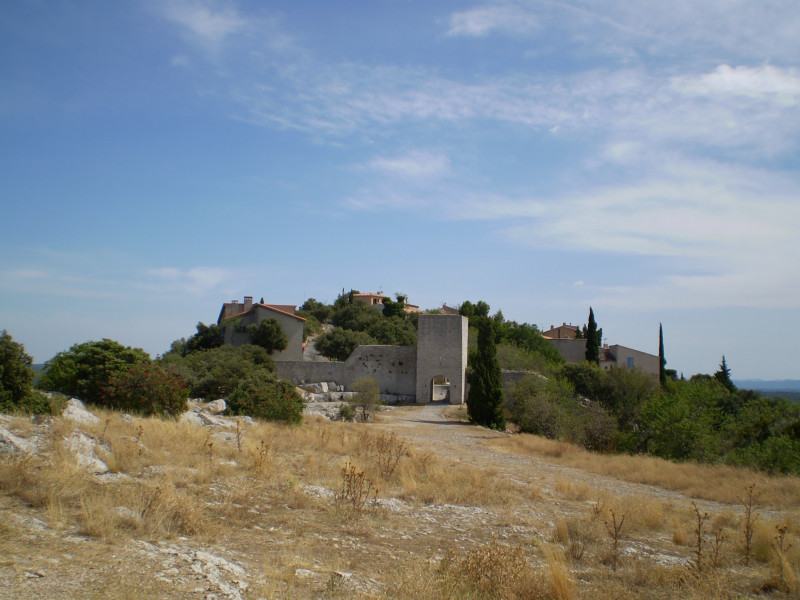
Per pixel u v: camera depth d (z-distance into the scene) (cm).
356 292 12256
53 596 551
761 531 1143
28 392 1723
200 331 6819
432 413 4541
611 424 3431
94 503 866
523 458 2431
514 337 7594
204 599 601
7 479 909
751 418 3609
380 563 845
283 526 978
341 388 5441
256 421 2545
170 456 1361
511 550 877
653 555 1043
